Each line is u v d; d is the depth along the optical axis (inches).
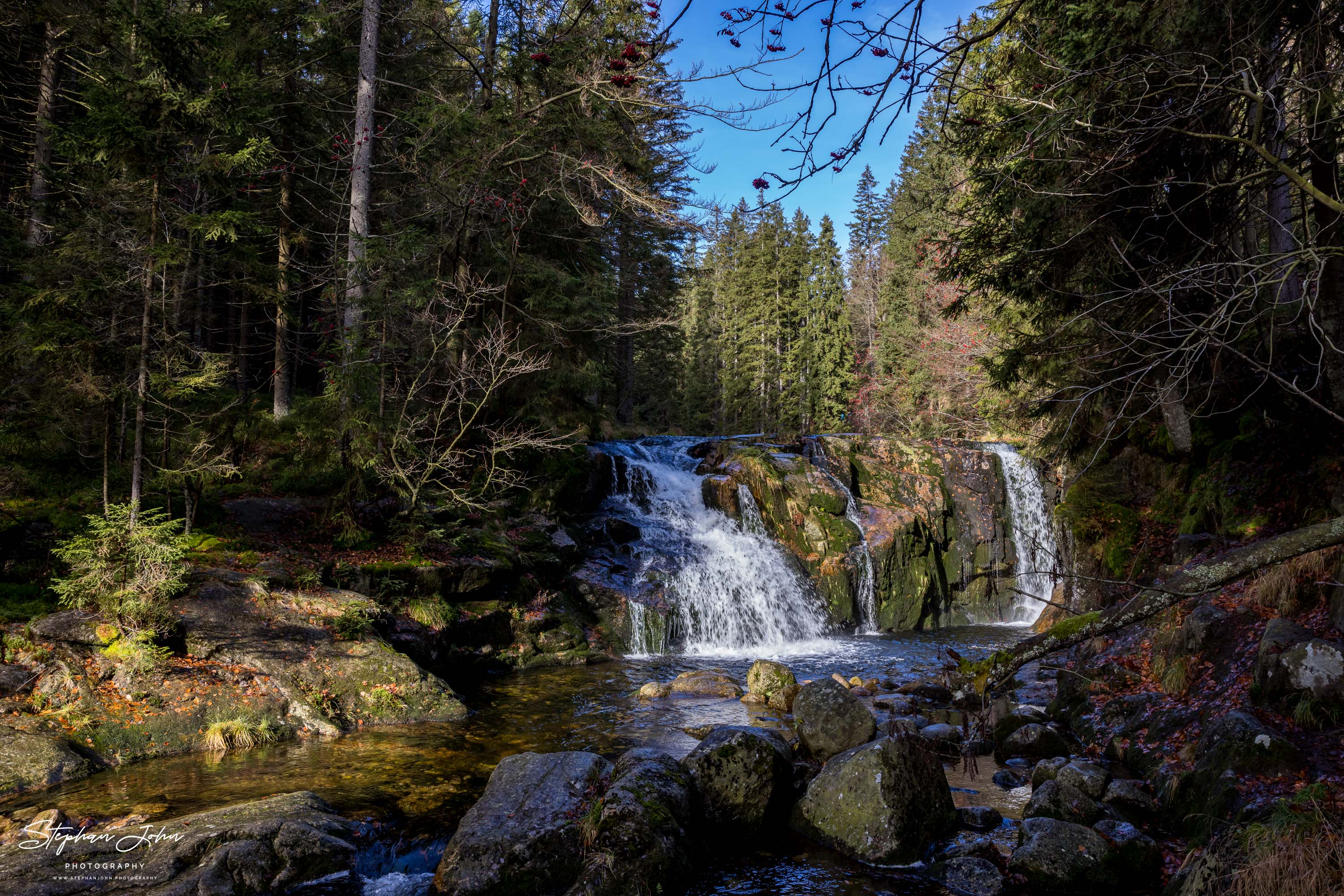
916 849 235.9
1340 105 208.5
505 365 549.6
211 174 394.3
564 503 696.4
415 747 324.8
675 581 631.8
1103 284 337.1
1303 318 297.7
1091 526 511.2
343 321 592.4
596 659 545.0
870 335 1888.5
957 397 1141.1
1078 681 364.5
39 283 371.9
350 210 622.5
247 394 744.3
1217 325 178.2
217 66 400.5
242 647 354.3
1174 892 191.5
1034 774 291.1
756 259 2079.2
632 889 205.5
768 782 255.9
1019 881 217.3
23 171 699.4
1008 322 703.1
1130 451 527.2
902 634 706.8
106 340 366.3
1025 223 349.4
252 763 295.9
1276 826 170.2
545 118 609.0
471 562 515.2
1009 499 850.1
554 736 348.2
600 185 646.5
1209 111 213.6
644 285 1258.0
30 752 269.4
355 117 751.7
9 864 201.0
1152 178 284.2
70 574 342.3
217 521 472.1
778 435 928.9
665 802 232.5
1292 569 294.7
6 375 397.7
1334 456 342.6
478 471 624.1
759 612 653.9
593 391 861.8
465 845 219.0
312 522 508.1
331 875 217.5
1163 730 281.3
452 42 767.7
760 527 749.3
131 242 372.2
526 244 707.4
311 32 723.4
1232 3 229.3
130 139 356.8
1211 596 335.3
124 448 424.2
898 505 796.0
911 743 261.1
